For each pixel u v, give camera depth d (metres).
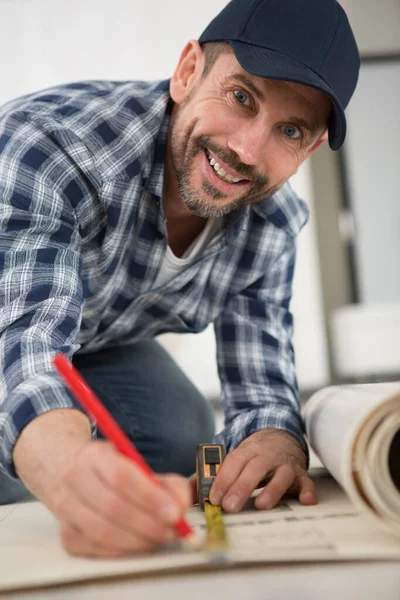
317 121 1.09
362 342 3.58
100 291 1.25
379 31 4.39
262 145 1.08
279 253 1.39
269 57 1.03
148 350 1.65
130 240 1.21
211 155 1.11
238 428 1.17
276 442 1.02
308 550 0.58
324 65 1.05
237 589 0.52
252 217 1.35
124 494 0.56
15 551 0.67
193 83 1.13
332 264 4.40
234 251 1.36
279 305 1.44
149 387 1.55
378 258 4.41
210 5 4.20
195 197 1.15
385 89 4.41
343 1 4.41
